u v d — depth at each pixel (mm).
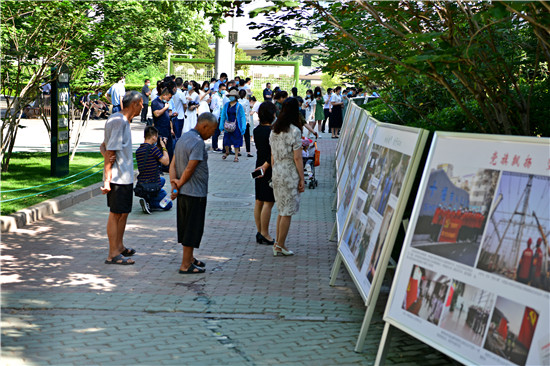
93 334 5559
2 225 9305
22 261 7855
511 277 3934
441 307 4359
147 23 15008
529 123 6484
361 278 5703
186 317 6082
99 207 11469
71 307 6234
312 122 28672
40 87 14102
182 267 7605
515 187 4074
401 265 4773
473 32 5660
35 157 17594
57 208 10953
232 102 18500
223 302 6551
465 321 4160
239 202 12352
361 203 6574
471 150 4484
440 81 5898
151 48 16344
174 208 11617
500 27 5645
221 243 9164
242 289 7039
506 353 3846
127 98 7898
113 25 13891
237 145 18641
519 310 3832
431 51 5223
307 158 14617
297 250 8953
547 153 3941
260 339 5566
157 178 11227
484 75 5988
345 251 6703
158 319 6000
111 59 15914
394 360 5176
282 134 8344
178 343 5414
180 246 8914
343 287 7270
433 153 4809
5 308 6141
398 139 5750
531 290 3795
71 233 9422
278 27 7188
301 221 11016
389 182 5668
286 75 37781
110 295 6656
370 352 5336
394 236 5184
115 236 7922
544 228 3805
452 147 4656
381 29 6676
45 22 12586
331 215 11602
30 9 12539
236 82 24734
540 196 3893
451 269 4359
